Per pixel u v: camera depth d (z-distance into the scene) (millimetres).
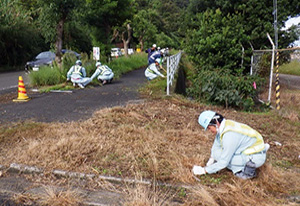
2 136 4340
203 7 14992
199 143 4340
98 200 2818
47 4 10766
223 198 2828
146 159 3635
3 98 7785
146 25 30766
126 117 5477
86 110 6160
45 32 11523
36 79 10023
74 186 3100
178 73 11320
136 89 8992
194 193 2910
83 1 11617
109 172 3305
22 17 19281
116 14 15578
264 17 12109
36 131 4586
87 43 19656
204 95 8453
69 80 9797
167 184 3080
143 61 21234
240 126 3076
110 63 14836
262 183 3137
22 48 20125
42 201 2799
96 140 4129
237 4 12656
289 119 6621
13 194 2924
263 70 10422
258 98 9453
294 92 11000
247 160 3055
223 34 11000
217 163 3061
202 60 11375
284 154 4289
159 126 5094
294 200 2861
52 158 3578
